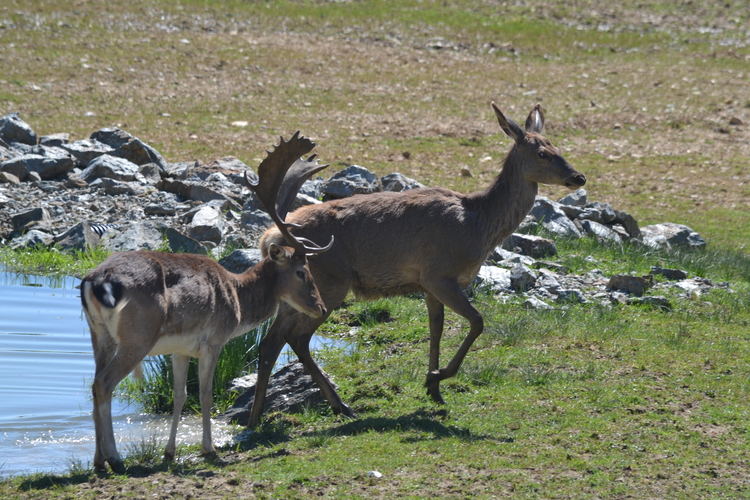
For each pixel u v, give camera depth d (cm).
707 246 5369
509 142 8038
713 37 11950
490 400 2628
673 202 6681
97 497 1911
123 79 8956
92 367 3105
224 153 7125
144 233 4691
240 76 9400
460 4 12650
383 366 3055
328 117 8419
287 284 2473
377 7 12231
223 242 4666
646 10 12875
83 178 5666
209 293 2231
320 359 3200
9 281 4159
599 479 2006
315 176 6575
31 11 10600
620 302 3772
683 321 3506
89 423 2658
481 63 10519
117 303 2000
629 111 9088
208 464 2178
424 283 2689
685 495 1930
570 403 2570
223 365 2980
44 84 8525
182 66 9512
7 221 4934
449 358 3048
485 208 2783
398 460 2122
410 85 9588
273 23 11325
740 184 7244
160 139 7375
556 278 4084
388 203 2730
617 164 7625
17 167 5556
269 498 1905
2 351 3212
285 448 2269
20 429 2567
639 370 2870
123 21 10756
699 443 2245
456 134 8169
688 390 2678
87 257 4516
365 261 2708
